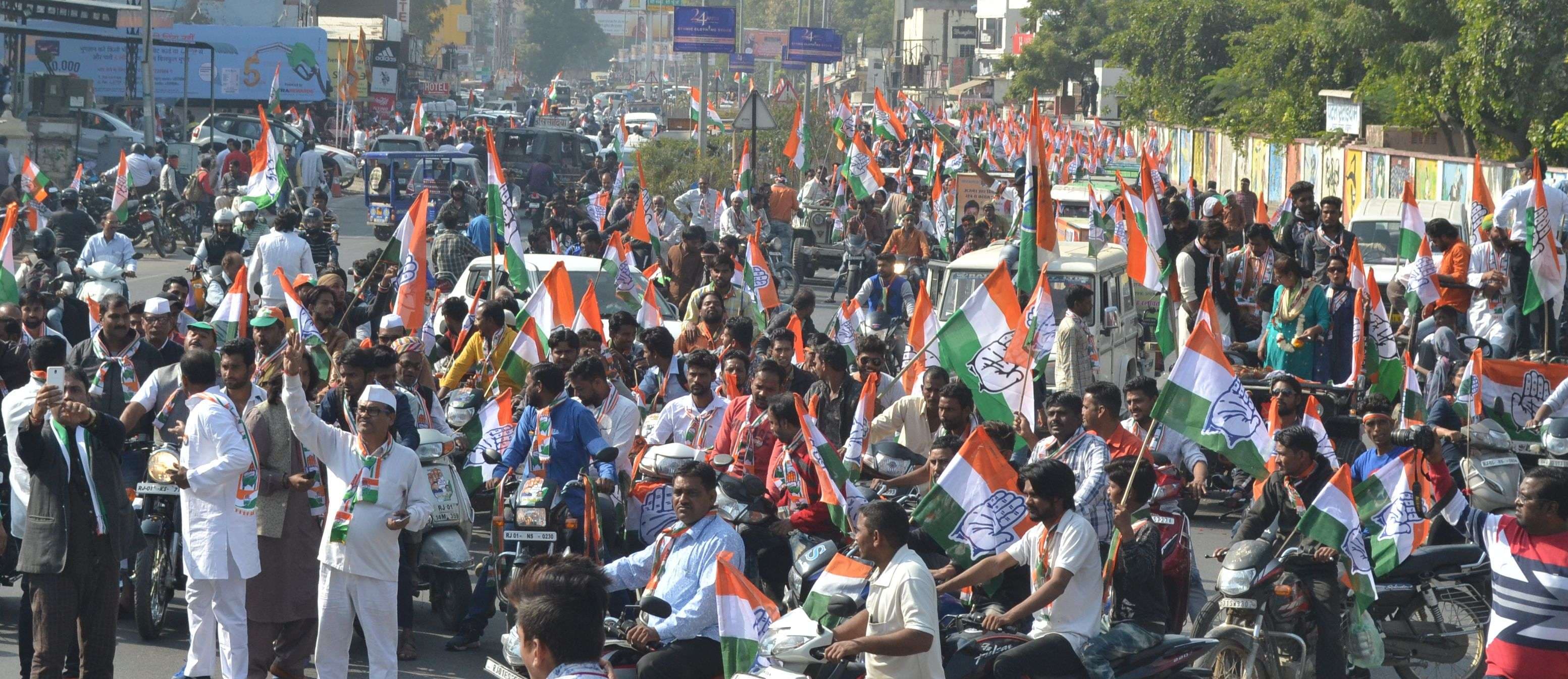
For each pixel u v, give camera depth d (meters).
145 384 9.04
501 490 8.62
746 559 8.11
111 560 7.33
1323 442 8.92
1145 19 49.19
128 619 9.12
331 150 46.56
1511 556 6.09
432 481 8.82
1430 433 8.82
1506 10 25.69
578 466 8.48
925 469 8.23
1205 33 48.06
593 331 11.42
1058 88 73.12
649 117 68.00
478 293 13.37
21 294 15.40
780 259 25.36
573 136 41.94
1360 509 7.69
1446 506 8.69
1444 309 13.69
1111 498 7.10
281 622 7.54
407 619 8.45
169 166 29.67
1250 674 7.11
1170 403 7.51
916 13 125.69
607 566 6.93
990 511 7.06
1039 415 13.42
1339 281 13.26
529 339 11.11
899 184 29.25
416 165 32.72
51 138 36.28
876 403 10.36
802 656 5.98
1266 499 7.77
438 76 103.25
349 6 92.19
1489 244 14.88
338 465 7.35
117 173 29.72
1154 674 6.53
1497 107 26.41
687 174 33.03
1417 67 29.42
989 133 48.97
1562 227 16.06
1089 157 41.28
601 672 3.78
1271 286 14.20
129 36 43.22
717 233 24.61
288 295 9.88
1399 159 30.94
